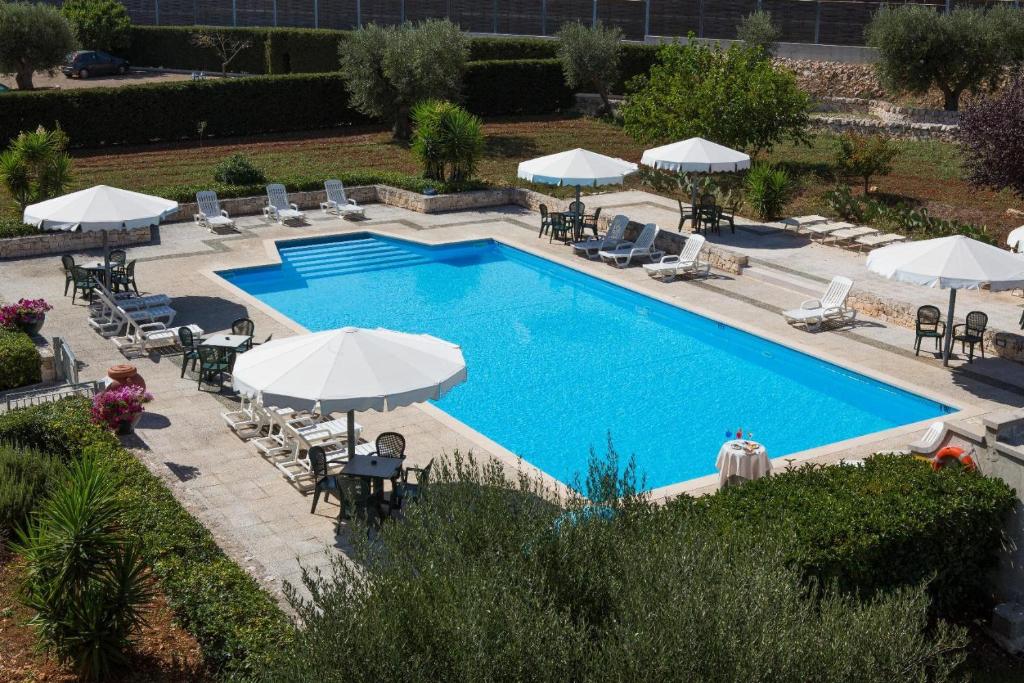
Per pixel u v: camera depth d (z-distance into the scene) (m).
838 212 27.97
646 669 6.98
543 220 27.31
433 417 16.28
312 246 27.44
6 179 25.80
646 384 18.69
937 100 37.62
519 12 48.38
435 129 30.58
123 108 36.00
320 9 53.78
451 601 7.56
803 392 18.36
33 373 17.30
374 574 7.95
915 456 12.62
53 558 9.99
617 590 7.75
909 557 10.54
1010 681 10.32
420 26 38.19
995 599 11.25
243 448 14.97
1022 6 37.56
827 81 40.09
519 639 7.11
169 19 59.03
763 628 7.07
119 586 9.90
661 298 22.70
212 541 11.17
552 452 15.94
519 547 8.24
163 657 10.07
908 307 20.77
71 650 9.77
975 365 18.62
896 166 32.56
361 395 12.12
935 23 34.44
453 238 27.53
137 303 20.47
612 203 30.22
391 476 12.67
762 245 25.86
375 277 25.14
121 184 31.16
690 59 33.34
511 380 18.83
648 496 10.09
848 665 7.14
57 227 19.80
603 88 41.81
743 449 13.38
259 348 13.45
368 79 37.47
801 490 11.11
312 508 12.98
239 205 29.67
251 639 9.09
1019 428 11.45
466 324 21.92
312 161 34.81
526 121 41.31
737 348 20.58
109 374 16.03
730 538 8.48
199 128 37.53
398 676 7.22
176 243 26.73
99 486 10.45
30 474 12.66
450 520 8.59
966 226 24.84
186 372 18.06
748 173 31.36
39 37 43.38
